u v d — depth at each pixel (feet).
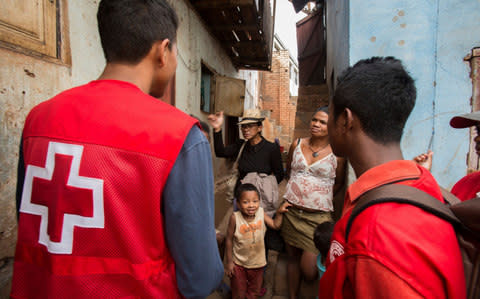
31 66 3.70
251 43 14.55
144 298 2.04
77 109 2.05
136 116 2.02
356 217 1.76
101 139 1.94
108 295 1.99
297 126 18.62
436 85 6.56
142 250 2.01
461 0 6.35
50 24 4.06
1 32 3.26
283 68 37.83
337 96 2.16
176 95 9.03
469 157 6.43
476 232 1.53
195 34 10.85
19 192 2.39
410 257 1.45
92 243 1.96
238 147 9.09
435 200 1.66
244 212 6.24
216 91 13.35
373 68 2.00
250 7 10.34
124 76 2.29
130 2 2.18
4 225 3.35
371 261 1.53
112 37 2.23
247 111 8.07
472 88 6.37
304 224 6.41
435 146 6.61
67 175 1.93
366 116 1.95
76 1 4.67
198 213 2.13
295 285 6.75
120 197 1.93
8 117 3.36
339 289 1.76
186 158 2.07
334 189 7.11
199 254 2.18
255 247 6.49
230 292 7.01
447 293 1.47
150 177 1.94
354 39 6.91
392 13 6.70
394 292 1.42
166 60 2.44
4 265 3.36
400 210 1.59
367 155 2.01
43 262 2.04
